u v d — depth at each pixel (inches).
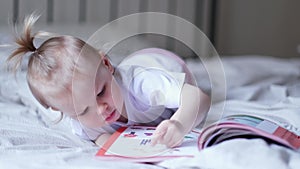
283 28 106.2
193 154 28.8
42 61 35.7
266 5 105.0
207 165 27.1
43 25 74.1
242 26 104.2
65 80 34.3
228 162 26.4
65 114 36.9
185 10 99.0
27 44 39.3
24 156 30.0
